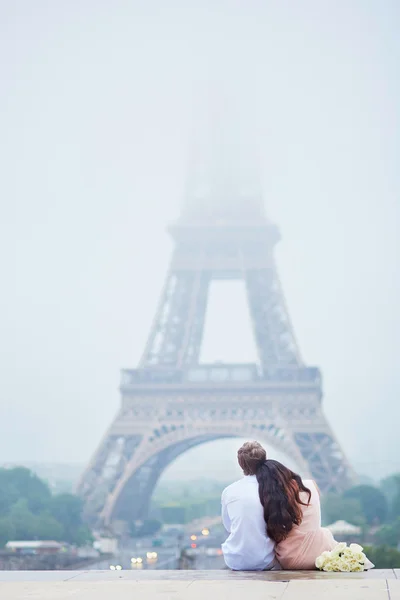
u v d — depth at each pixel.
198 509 150.25
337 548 16.31
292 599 12.34
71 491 106.75
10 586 14.82
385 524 110.31
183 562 104.50
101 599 12.92
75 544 105.50
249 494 16.23
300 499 16.16
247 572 16.11
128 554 114.81
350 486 108.50
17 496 110.25
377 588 13.40
